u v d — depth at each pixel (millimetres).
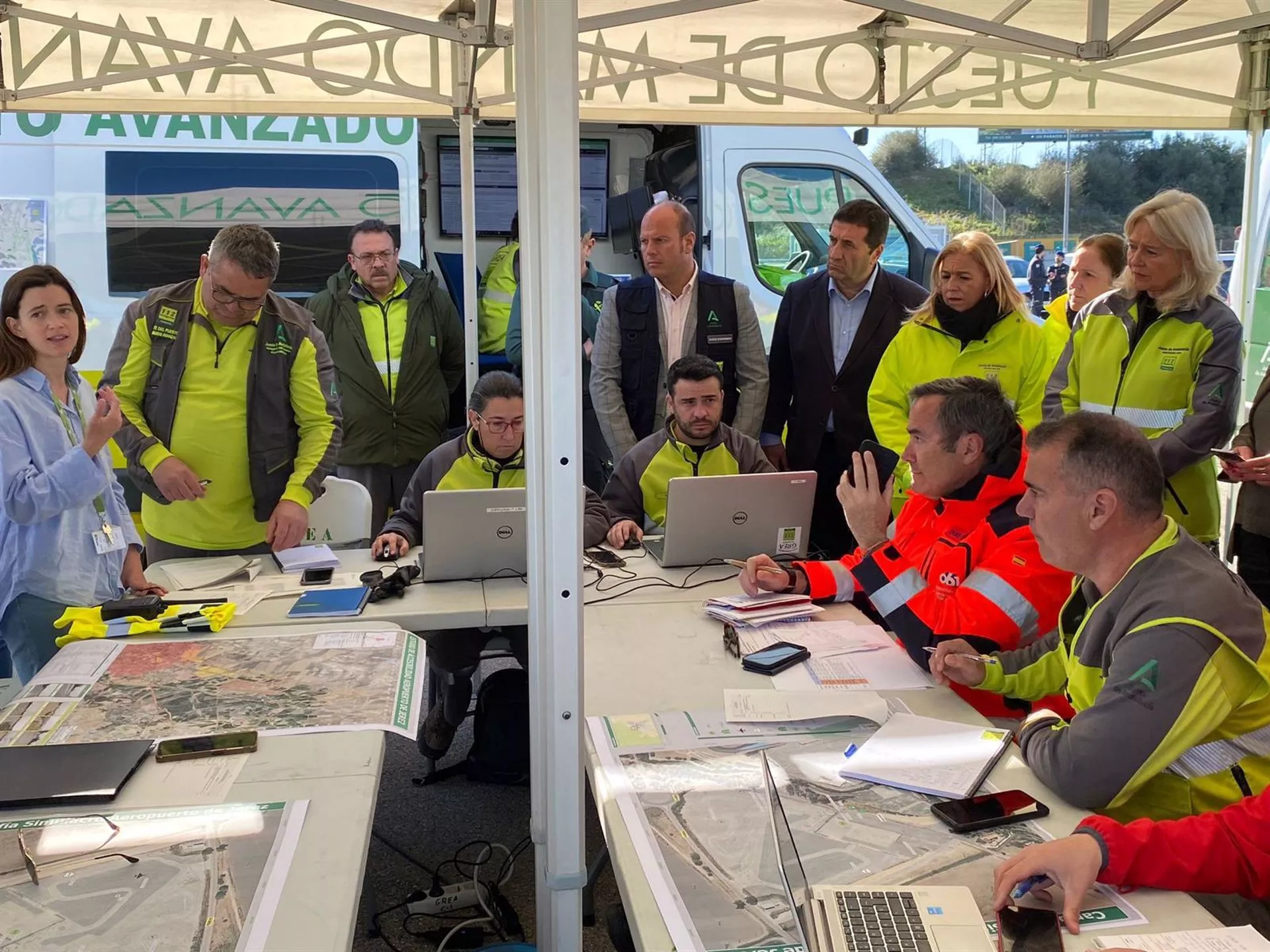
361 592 2793
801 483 3092
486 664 4578
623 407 4105
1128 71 4293
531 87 1584
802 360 4020
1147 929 1340
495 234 5367
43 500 2676
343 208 4961
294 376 3402
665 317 4047
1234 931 1329
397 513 3457
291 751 1791
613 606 2746
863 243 3824
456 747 3748
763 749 1852
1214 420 3271
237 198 4840
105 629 2416
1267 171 5207
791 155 5355
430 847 3068
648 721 1979
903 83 4145
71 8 3617
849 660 2324
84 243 4715
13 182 4652
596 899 2816
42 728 1869
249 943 1255
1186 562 1727
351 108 4098
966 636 2250
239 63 3598
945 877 1439
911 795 1678
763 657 2287
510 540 2961
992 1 3725
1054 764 1667
